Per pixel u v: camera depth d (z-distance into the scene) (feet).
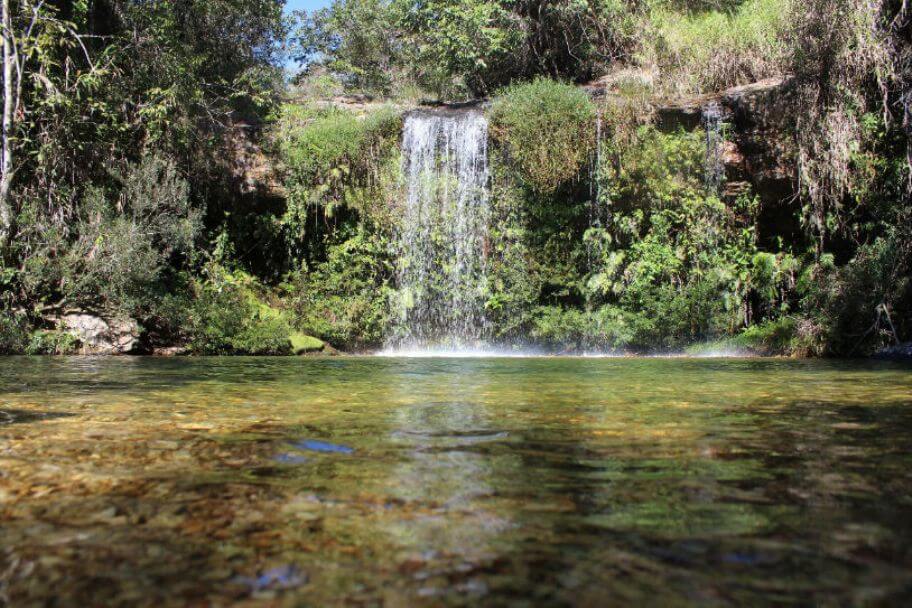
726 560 2.70
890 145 33.12
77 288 31.30
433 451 5.10
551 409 7.83
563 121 38.01
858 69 32.55
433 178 41.11
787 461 4.70
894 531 3.06
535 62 49.52
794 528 3.11
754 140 36.19
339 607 2.27
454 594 2.38
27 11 33.24
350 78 67.46
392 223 41.42
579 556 2.77
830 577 2.50
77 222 33.76
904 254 29.40
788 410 7.73
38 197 32.50
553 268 39.47
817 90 33.88
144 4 40.50
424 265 41.06
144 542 2.98
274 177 42.63
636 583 2.46
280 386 11.55
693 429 6.19
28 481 4.12
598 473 4.32
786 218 36.96
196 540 3.01
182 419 7.00
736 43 41.09
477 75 50.80
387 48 69.26
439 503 3.59
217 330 33.40
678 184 37.55
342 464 4.64
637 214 38.40
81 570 2.65
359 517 3.34
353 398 9.30
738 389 10.82
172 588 2.46
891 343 28.17
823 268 33.27
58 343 29.55
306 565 2.69
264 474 4.30
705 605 2.26
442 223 40.88
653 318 35.83
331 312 39.58
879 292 28.76
